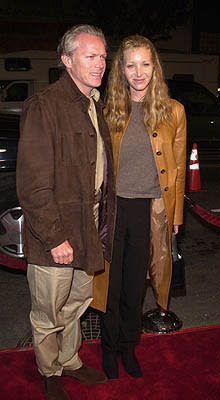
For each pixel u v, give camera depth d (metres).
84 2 13.84
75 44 1.86
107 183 2.16
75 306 2.28
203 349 2.71
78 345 2.36
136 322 2.45
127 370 2.47
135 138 2.23
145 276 2.42
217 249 4.66
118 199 2.27
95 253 2.02
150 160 2.27
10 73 10.61
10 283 3.79
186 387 2.38
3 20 14.02
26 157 1.82
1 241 3.73
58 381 2.29
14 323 3.17
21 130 1.86
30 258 2.02
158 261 2.53
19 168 1.86
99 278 2.38
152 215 2.40
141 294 2.43
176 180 2.45
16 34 14.21
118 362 2.58
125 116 2.22
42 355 2.19
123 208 2.28
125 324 2.46
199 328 2.93
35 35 14.38
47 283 2.05
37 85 10.80
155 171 2.30
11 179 3.67
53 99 1.86
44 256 2.00
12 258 3.39
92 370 2.45
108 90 2.25
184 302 3.49
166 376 2.46
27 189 1.84
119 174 2.26
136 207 2.29
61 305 2.14
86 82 1.89
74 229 2.00
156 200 2.37
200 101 9.19
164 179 2.29
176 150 2.40
